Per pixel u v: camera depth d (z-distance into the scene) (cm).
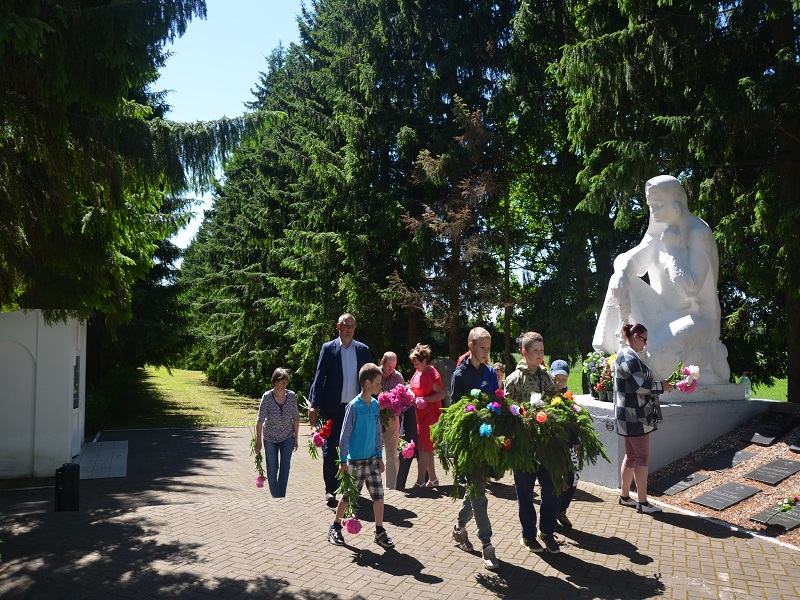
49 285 947
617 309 915
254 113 789
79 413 1345
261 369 2947
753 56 1323
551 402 531
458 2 1988
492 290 1786
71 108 909
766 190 1155
